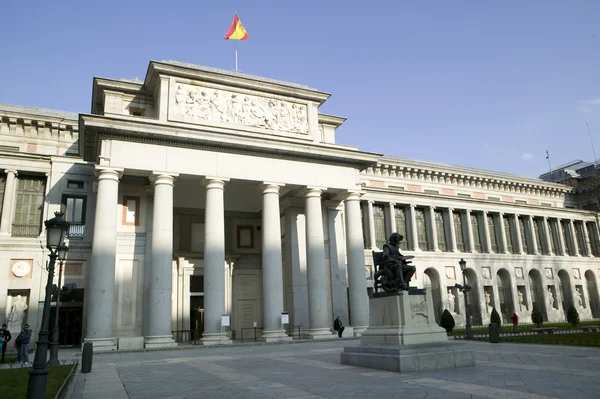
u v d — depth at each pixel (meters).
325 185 39.53
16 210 39.41
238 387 13.70
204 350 29.17
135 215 36.81
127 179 36.16
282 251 43.81
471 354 16.42
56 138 42.16
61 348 36.03
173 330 40.25
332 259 42.56
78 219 39.75
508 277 64.12
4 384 15.59
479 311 59.38
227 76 37.56
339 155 39.56
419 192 60.09
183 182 37.69
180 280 41.81
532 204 71.25
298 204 42.91
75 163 40.75
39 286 37.28
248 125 37.88
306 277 41.50
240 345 31.95
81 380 16.67
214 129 36.38
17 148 40.75
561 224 74.06
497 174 68.62
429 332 16.86
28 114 40.88
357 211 40.72
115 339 31.73
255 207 46.31
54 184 39.81
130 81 39.41
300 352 25.62
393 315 17.06
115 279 34.97
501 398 10.56
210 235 34.28
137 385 14.96
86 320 37.12
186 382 15.29
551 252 69.88
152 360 24.00
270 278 35.56
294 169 38.53
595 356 19.00
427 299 17.42
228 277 44.25
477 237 64.38
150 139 33.72
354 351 18.09
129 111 37.47
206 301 33.38
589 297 73.44
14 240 37.53
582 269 72.31
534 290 67.38
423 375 14.37
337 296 41.88
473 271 60.62
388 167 58.34
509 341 28.64
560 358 18.45
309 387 13.05
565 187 75.75
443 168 62.62
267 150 37.00
